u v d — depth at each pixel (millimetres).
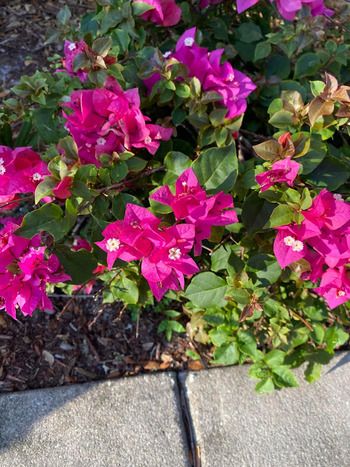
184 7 358
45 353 417
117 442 366
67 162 275
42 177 287
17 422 374
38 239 276
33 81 323
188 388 397
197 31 340
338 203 266
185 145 347
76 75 332
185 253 257
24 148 294
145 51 327
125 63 341
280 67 372
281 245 271
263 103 364
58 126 326
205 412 383
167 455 361
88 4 629
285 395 392
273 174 271
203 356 420
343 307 373
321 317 374
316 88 299
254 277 308
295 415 382
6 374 405
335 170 305
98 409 382
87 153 296
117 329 433
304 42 343
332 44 347
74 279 286
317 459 362
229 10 406
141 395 389
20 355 415
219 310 380
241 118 316
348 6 369
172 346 427
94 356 419
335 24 379
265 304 332
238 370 405
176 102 321
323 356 381
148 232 253
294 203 268
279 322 364
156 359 420
